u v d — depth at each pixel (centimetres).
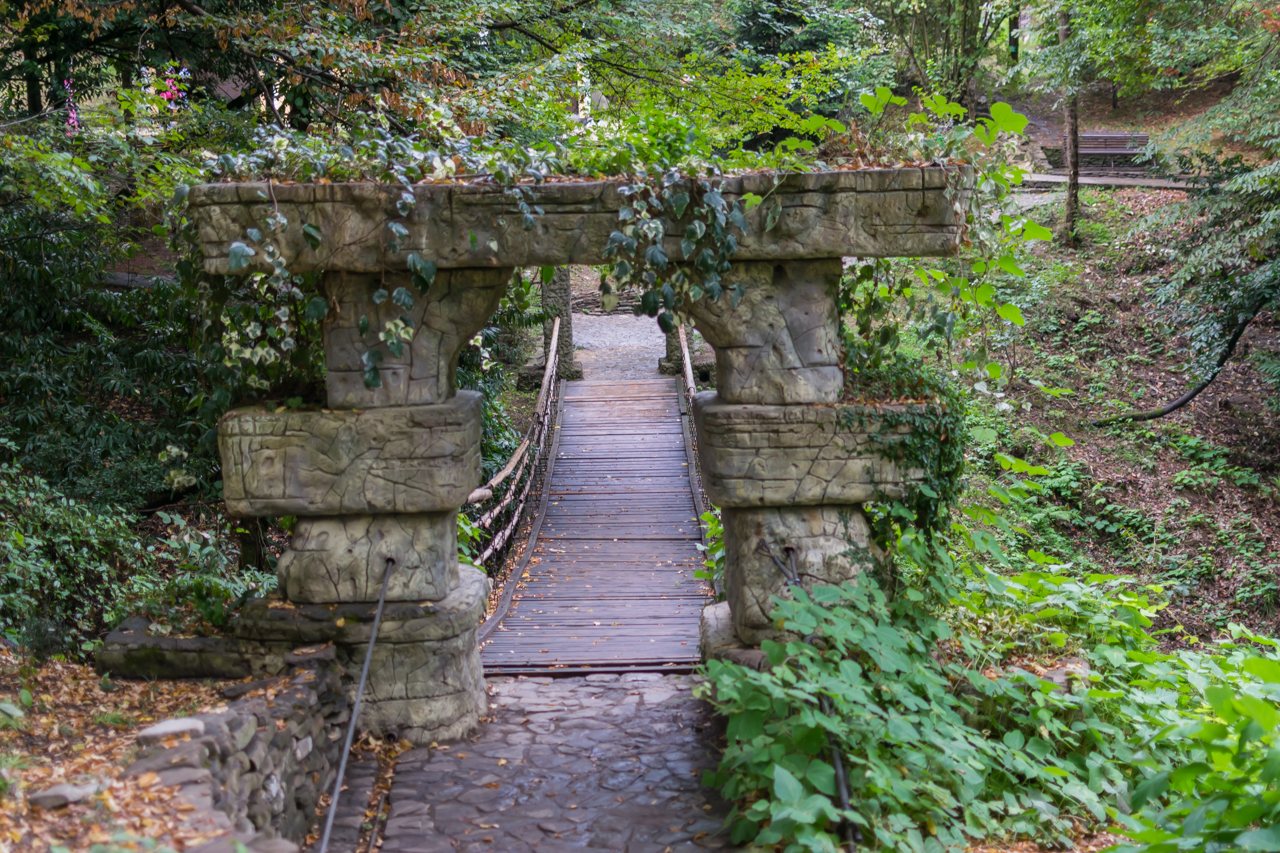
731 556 477
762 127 1139
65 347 932
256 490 428
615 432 1299
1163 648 944
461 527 689
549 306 1495
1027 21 2419
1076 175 1755
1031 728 425
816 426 434
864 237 414
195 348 450
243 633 426
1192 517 1226
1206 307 1345
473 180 410
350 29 807
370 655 408
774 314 435
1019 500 501
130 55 949
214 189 397
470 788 405
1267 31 1246
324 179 408
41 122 656
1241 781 319
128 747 315
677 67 1098
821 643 425
